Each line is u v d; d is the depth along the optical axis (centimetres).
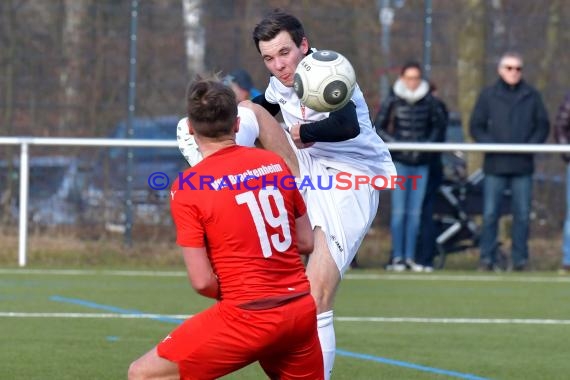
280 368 1245
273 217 1223
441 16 3978
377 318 2427
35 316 2386
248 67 3944
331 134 1462
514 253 3353
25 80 3816
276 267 1212
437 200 3381
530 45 4056
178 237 1205
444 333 2228
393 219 3316
